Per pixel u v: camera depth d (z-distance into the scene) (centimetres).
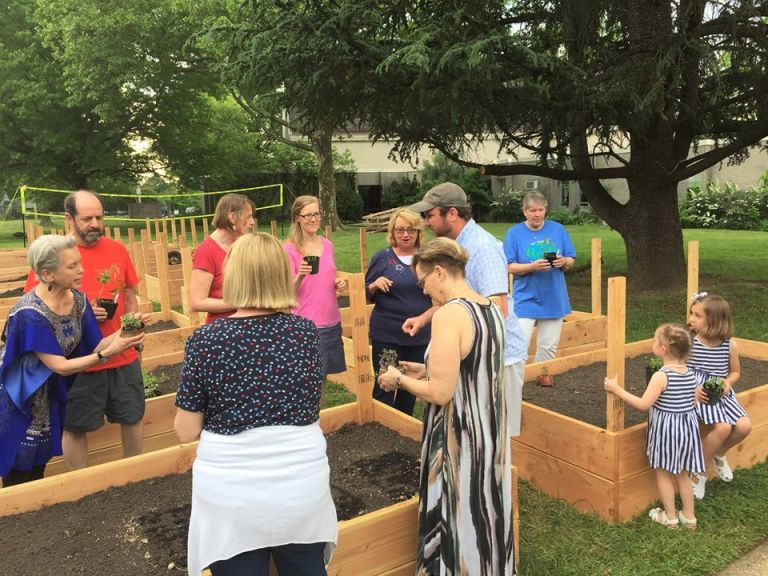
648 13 812
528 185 2947
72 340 305
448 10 765
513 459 391
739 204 2184
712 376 362
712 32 748
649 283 966
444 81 704
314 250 398
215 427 188
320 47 750
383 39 823
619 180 2492
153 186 4453
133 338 301
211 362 186
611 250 1499
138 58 2061
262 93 948
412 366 285
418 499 264
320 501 194
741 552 309
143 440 398
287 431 189
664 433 320
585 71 738
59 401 313
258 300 194
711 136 1012
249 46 806
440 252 242
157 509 281
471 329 228
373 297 418
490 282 289
